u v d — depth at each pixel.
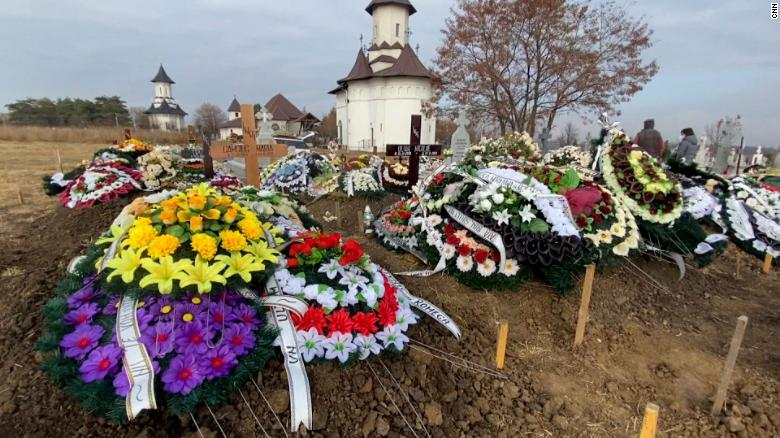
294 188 8.34
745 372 2.96
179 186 6.77
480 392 2.67
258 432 2.13
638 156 4.69
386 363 2.68
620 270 4.22
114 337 2.21
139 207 2.95
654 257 4.61
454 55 17.95
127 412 1.90
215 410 2.18
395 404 2.44
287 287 2.69
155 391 2.05
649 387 2.81
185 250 2.46
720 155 12.81
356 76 37.41
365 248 4.96
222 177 6.95
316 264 2.88
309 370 2.46
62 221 5.78
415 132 6.25
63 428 2.06
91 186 6.25
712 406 2.62
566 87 16.73
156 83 80.31
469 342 3.10
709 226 6.13
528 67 17.06
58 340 2.25
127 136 10.78
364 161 11.02
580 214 3.88
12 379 2.36
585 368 2.97
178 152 13.05
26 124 49.66
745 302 4.18
